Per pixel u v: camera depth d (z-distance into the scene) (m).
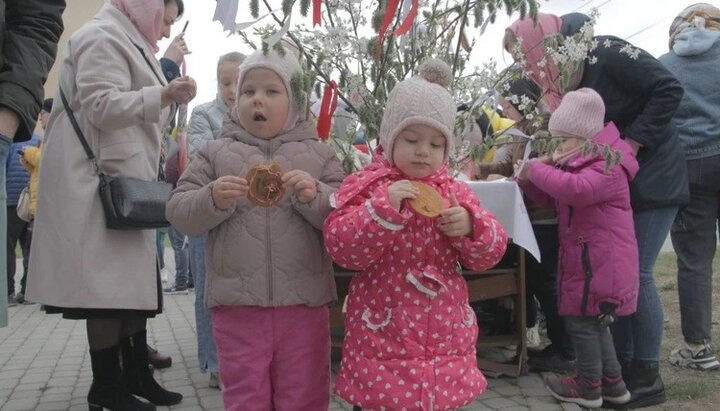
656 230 3.13
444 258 2.06
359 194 2.04
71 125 2.73
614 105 3.14
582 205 2.86
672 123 3.24
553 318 3.79
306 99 2.20
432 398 1.92
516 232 3.08
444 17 2.50
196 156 2.25
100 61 2.66
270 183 1.97
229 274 2.12
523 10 2.34
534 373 3.76
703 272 3.74
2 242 2.33
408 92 1.99
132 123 2.62
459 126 2.47
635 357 3.18
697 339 3.73
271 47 2.15
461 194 2.12
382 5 2.27
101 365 2.80
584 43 2.62
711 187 3.70
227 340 2.14
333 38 2.24
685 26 3.84
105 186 2.65
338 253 1.95
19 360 4.46
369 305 2.03
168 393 3.28
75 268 2.62
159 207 2.68
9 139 2.24
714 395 3.28
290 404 2.13
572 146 2.91
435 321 1.98
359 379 1.98
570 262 2.97
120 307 2.66
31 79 2.30
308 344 2.15
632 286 2.88
